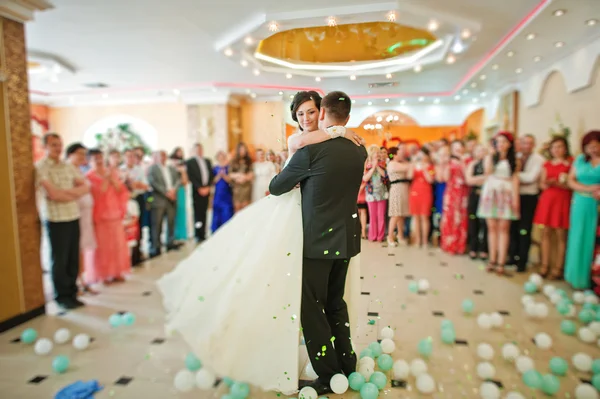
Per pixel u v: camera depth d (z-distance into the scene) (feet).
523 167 13.30
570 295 11.18
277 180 5.97
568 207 12.05
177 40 14.08
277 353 6.10
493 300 10.82
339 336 6.53
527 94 19.22
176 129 28.91
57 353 8.14
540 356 7.81
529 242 13.39
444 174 15.92
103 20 12.13
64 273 10.78
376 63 6.74
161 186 16.83
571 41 13.47
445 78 17.43
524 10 11.35
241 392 6.23
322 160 5.68
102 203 12.39
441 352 7.98
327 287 6.30
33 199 10.18
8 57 9.56
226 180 19.15
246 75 20.16
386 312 6.96
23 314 9.78
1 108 9.43
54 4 10.74
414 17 10.59
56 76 20.15
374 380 6.41
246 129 26.27
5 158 9.49
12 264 9.57
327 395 6.34
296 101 6.08
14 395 6.67
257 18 11.23
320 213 5.79
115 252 12.71
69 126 29.94
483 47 14.66
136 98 27.78
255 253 6.39
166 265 15.11
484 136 26.23
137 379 7.13
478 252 15.62
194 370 7.32
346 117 6.02
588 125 14.11
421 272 13.26
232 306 6.25
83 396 6.48
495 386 6.30
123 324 9.53
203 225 19.76
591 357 7.72
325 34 10.18
